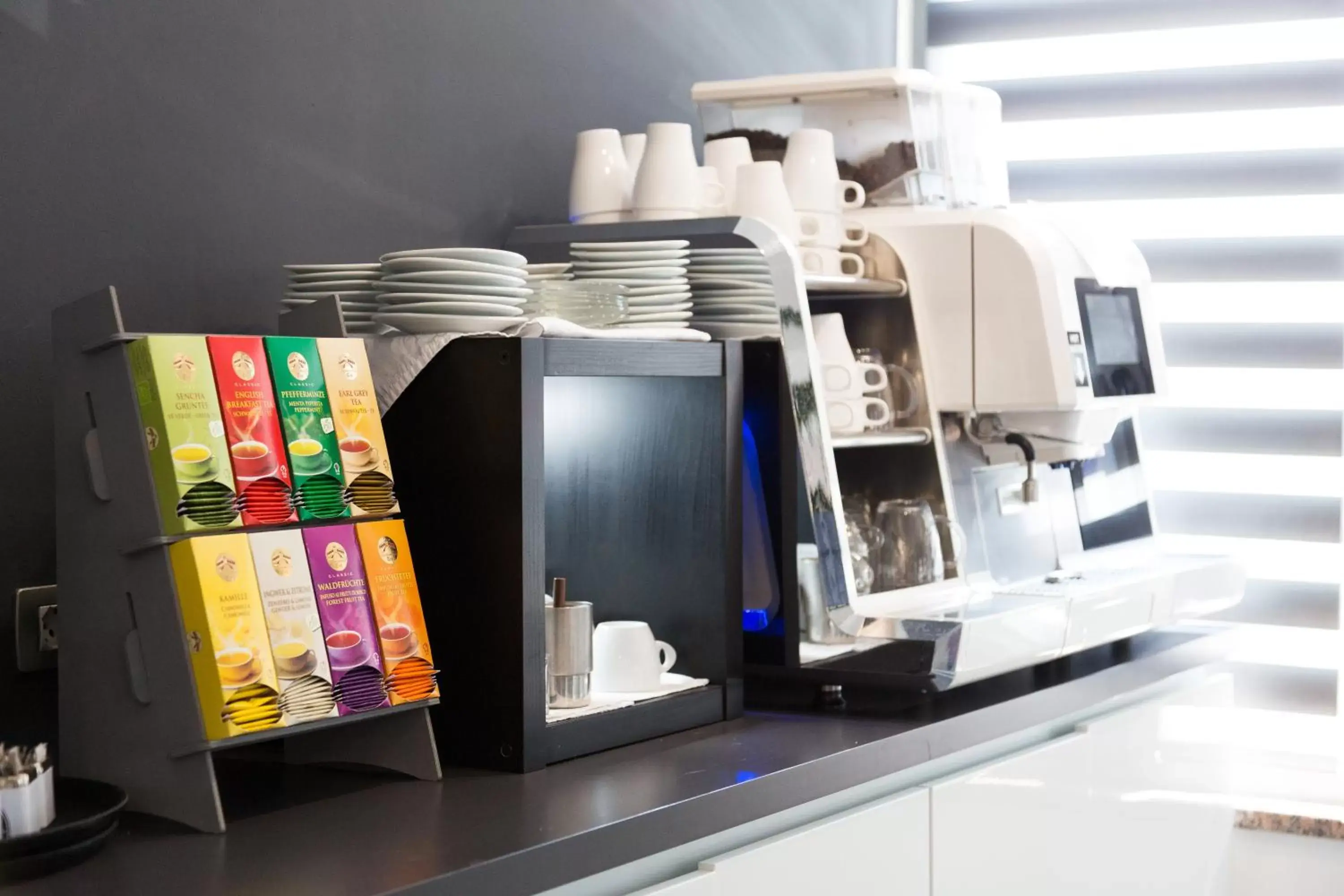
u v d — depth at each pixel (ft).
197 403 4.73
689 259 6.78
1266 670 10.05
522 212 7.85
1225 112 10.06
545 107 7.98
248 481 4.80
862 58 10.78
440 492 5.57
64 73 5.71
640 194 7.19
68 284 5.75
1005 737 6.91
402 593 5.14
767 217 7.11
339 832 4.64
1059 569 7.95
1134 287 7.97
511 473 5.41
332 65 6.78
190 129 6.18
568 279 6.44
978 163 8.38
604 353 5.70
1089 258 7.55
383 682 5.04
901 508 6.95
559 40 8.05
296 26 6.61
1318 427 9.88
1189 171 10.14
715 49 9.29
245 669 4.64
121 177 5.92
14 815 4.29
